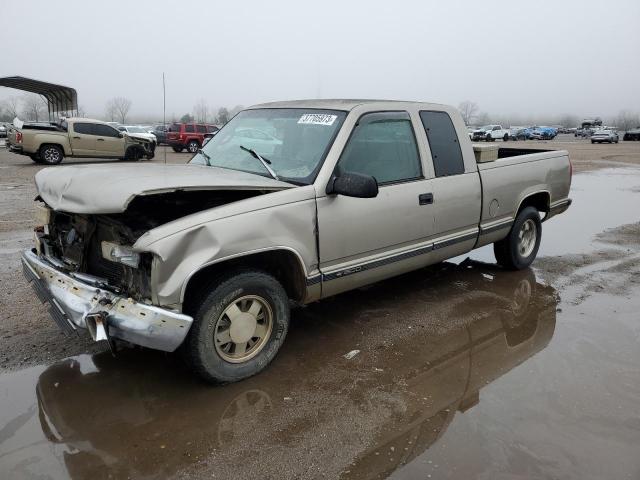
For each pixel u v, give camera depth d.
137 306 3.16
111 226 3.50
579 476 2.75
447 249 5.00
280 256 3.76
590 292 5.52
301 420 3.22
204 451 2.92
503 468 2.80
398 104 4.60
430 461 2.86
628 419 3.25
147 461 2.83
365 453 2.92
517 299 5.29
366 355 4.07
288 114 4.55
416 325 4.63
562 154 6.52
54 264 3.85
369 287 5.61
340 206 3.95
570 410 3.34
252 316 3.65
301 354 4.08
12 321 4.48
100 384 3.59
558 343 4.30
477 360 4.00
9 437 3.00
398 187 4.39
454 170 4.96
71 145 20.88
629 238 8.10
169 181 3.33
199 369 3.45
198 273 3.46
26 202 11.02
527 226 6.21
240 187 3.48
